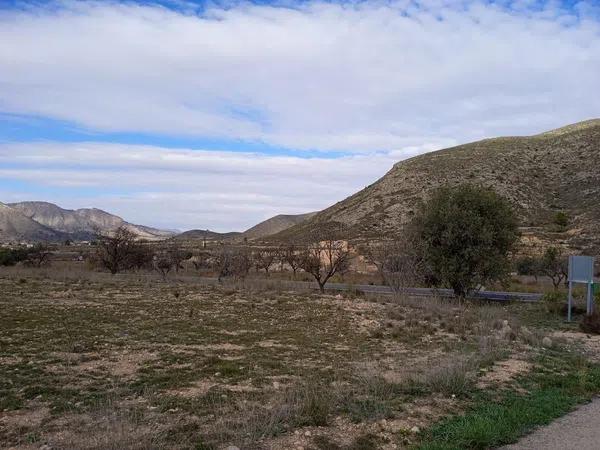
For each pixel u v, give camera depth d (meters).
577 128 112.88
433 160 106.31
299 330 15.90
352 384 9.25
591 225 68.38
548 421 7.63
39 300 21.33
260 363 10.96
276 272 55.41
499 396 8.88
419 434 6.91
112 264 42.91
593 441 6.74
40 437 6.39
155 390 8.62
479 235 28.61
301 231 103.88
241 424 6.86
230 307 20.95
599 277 44.62
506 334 15.34
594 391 9.55
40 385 8.80
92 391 8.57
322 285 30.52
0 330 14.13
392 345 13.80
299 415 7.30
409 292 32.06
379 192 100.38
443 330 16.67
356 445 6.46
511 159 101.12
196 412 7.45
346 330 16.12
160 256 46.62
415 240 30.06
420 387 9.02
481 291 37.12
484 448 6.50
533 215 78.62
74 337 13.41
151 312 18.75
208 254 61.34
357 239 71.69
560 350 13.98
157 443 6.10
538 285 42.44
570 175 92.19
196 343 13.18
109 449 5.84
